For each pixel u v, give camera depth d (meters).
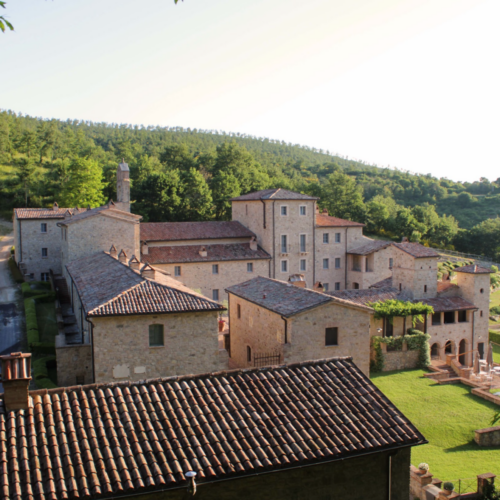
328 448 14.06
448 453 27.52
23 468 11.94
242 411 15.09
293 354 29.89
